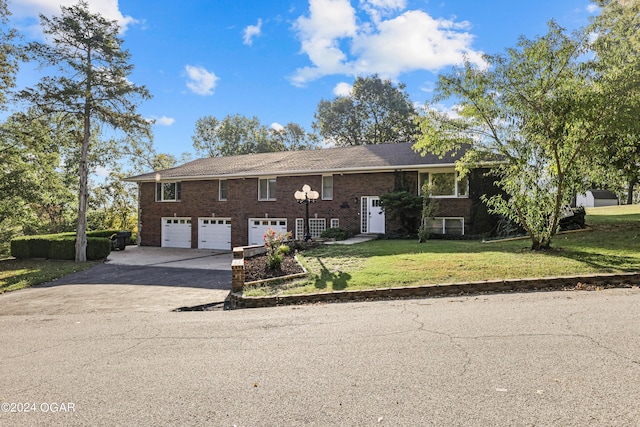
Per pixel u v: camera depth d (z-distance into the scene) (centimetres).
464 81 1059
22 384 390
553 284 758
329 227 2006
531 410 292
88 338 578
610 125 908
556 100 938
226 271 1369
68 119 1891
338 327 559
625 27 1446
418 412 296
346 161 2077
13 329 667
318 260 1183
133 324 664
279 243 1116
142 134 1975
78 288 1134
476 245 1353
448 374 364
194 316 721
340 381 362
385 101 4353
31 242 1995
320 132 4722
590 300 636
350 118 4494
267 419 297
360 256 1217
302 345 481
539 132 1000
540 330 485
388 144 2322
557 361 383
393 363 400
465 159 1177
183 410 318
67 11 1702
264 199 2178
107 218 3506
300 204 2075
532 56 973
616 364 370
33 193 2103
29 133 1902
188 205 2381
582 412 286
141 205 2531
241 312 730
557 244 1197
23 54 1652
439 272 875
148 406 327
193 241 2366
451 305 661
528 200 1084
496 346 434
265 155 2638
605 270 802
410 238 1775
